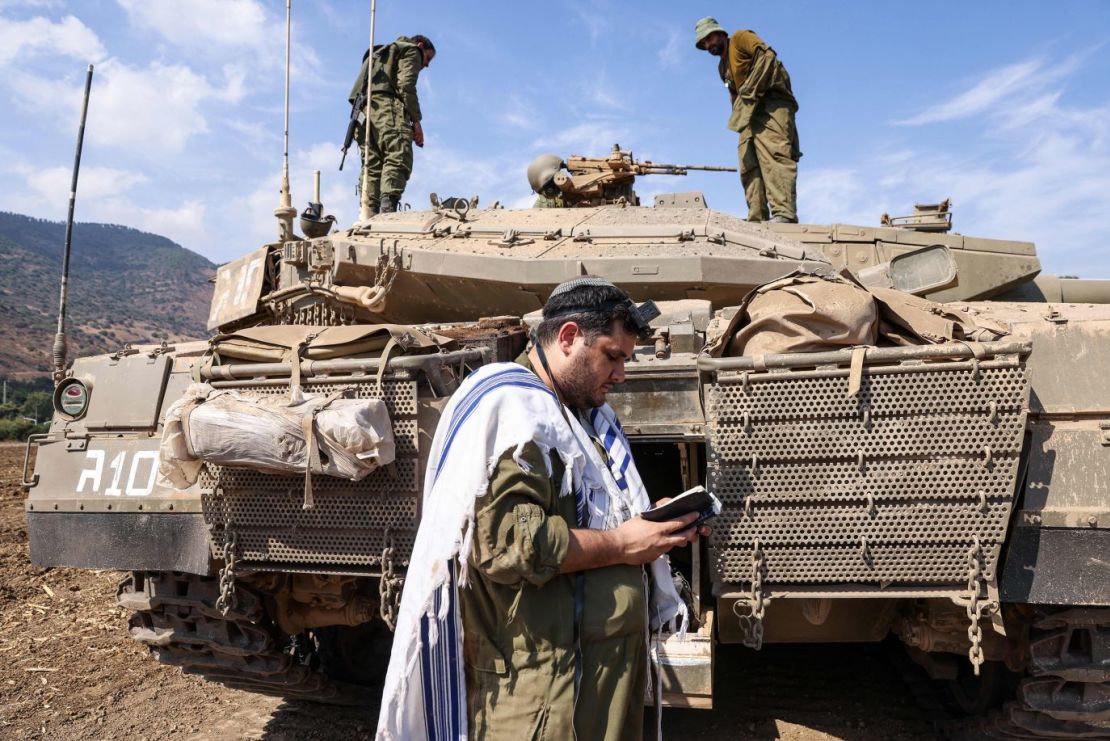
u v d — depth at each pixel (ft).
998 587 11.70
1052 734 13.14
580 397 8.44
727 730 16.53
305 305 20.62
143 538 14.52
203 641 15.42
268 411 11.73
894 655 19.86
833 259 27.02
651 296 18.94
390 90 30.48
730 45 30.17
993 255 25.13
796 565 11.59
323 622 15.58
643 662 8.23
